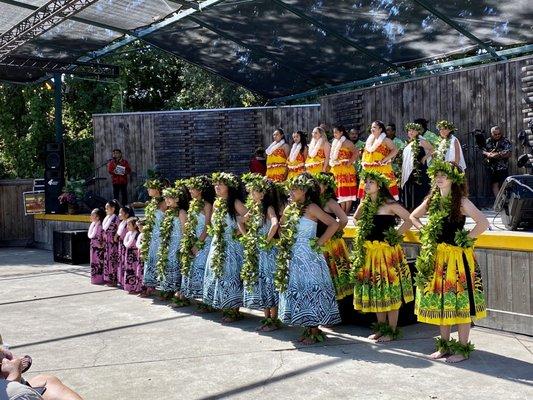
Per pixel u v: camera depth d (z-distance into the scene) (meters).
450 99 12.31
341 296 6.48
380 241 5.92
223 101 22.27
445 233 5.20
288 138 15.40
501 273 6.36
